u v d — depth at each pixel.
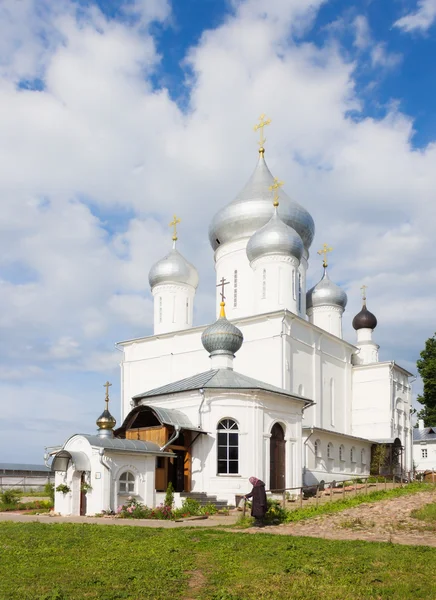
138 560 14.32
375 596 11.52
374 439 51.00
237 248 50.59
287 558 14.32
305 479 38.78
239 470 30.64
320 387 46.28
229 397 31.42
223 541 16.62
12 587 11.91
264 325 42.94
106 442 27.64
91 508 26.66
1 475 57.22
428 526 19.97
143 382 48.88
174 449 30.27
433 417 73.94
